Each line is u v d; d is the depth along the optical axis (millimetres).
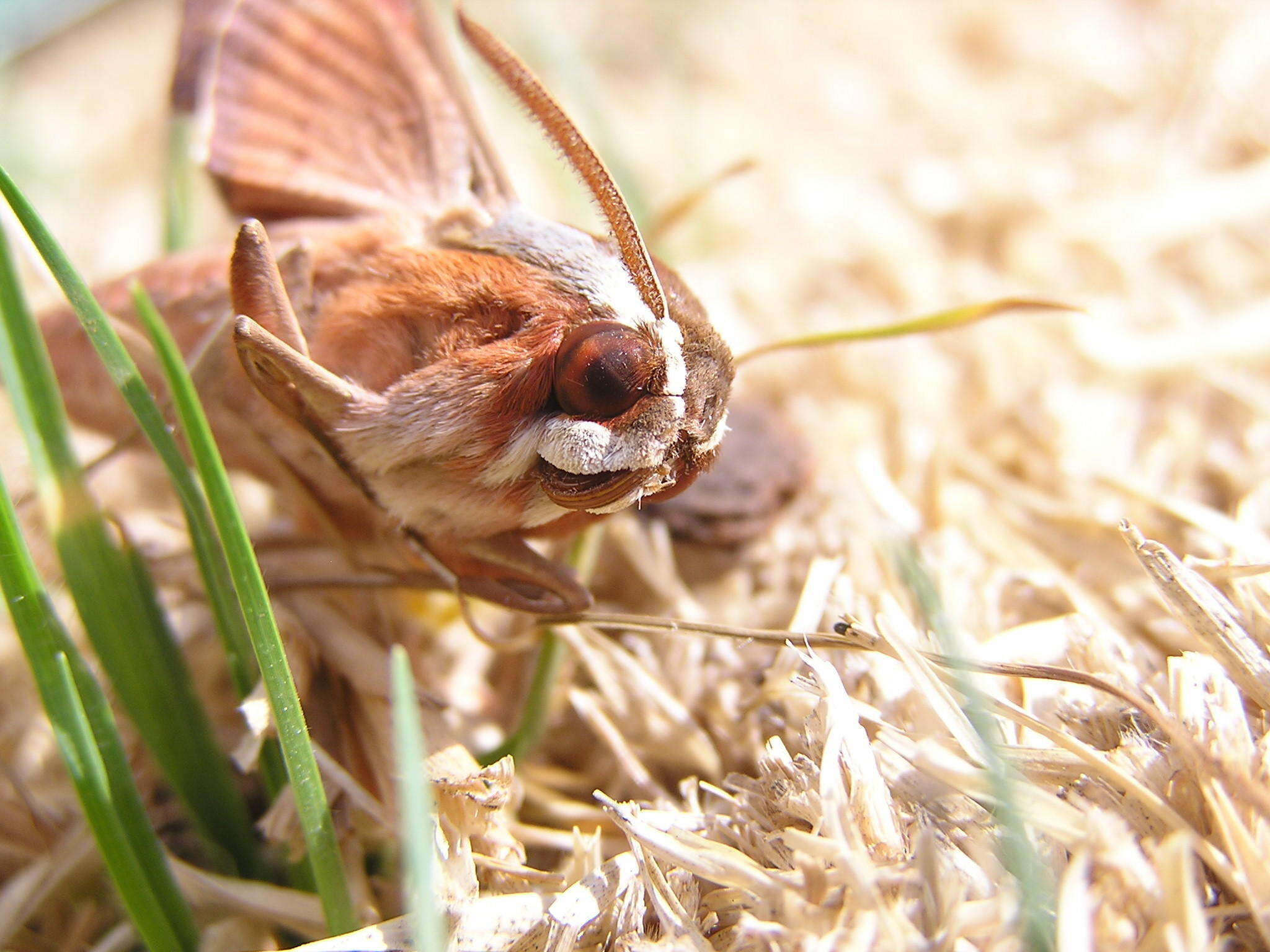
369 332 48
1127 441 76
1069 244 93
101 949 50
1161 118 109
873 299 93
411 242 52
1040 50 124
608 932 45
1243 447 74
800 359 84
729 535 65
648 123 118
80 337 58
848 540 64
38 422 47
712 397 45
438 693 60
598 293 45
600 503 45
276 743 50
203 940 48
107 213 103
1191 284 90
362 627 57
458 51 69
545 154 104
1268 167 97
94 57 134
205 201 93
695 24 135
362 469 49
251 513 71
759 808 47
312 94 60
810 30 134
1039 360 82
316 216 59
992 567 63
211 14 67
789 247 99
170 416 56
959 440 77
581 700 56
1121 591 62
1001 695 51
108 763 46
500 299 46
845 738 46
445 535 50
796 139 116
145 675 50
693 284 92
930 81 123
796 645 53
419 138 58
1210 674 48
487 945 45
